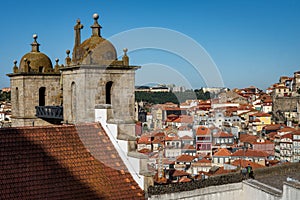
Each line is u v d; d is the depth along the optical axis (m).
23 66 38.41
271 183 14.77
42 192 9.87
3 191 9.57
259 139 74.44
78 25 26.53
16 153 10.47
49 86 39.16
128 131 11.85
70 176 10.48
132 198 10.65
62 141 11.31
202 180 12.92
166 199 11.57
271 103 132.12
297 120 110.94
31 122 38.06
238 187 13.58
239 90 158.75
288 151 77.56
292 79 138.50
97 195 10.31
